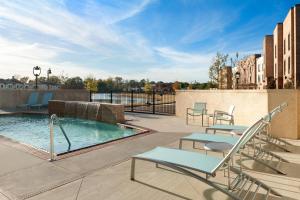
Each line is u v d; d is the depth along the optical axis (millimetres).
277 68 29484
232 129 5340
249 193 3322
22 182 3555
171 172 3982
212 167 3014
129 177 3768
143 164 4348
